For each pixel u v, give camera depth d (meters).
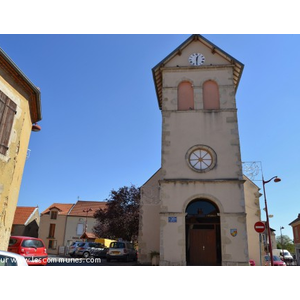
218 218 14.80
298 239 43.00
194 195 14.80
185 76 17.48
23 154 12.27
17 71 10.23
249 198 19.50
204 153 15.77
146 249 19.95
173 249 14.06
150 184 21.38
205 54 17.88
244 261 13.64
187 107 17.03
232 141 15.77
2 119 9.80
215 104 16.95
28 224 45.50
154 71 17.75
